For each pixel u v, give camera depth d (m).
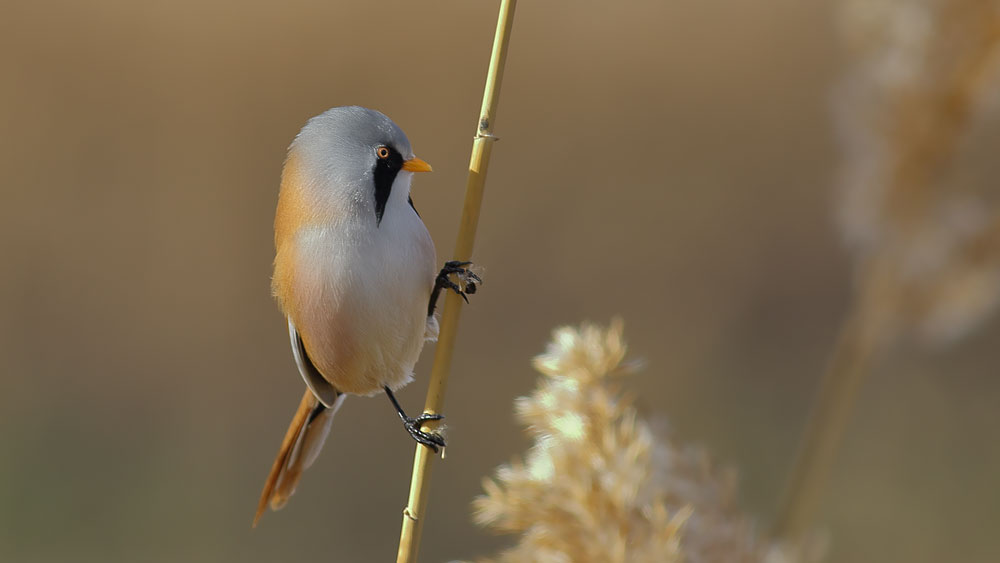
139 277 14.90
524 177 15.80
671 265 15.05
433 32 16.28
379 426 13.27
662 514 3.86
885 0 5.47
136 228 15.15
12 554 11.30
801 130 16.19
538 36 16.88
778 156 16.00
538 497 3.99
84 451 12.77
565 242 15.25
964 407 11.88
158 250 15.08
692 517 3.97
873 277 5.32
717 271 15.01
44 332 14.27
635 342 13.87
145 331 14.36
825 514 10.77
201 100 15.83
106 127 15.65
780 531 4.98
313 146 5.34
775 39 16.78
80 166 15.36
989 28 5.28
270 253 15.13
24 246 14.87
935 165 5.32
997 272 5.20
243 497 12.41
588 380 4.14
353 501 12.45
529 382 13.73
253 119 15.78
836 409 5.21
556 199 15.58
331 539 11.96
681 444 4.16
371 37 16.16
